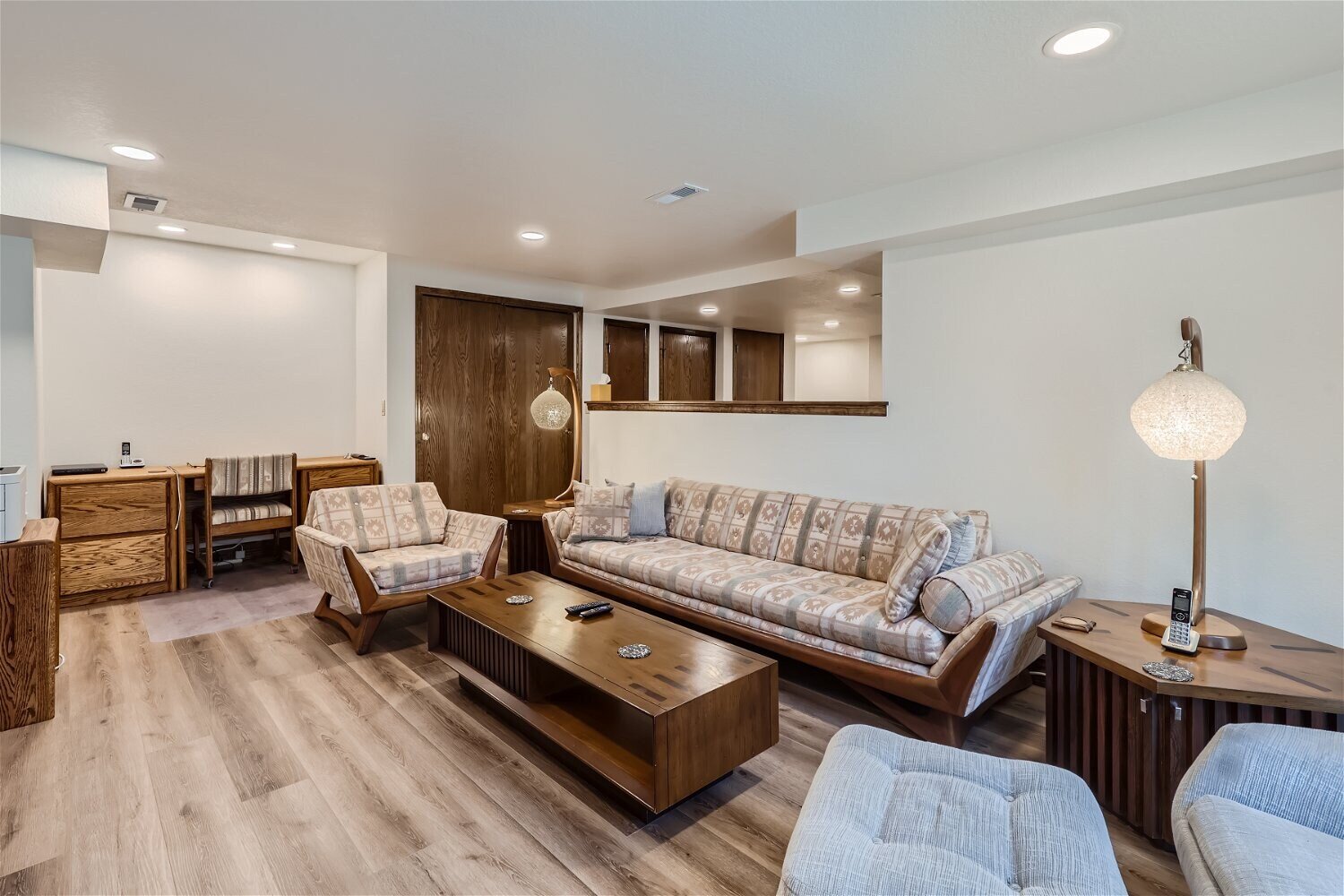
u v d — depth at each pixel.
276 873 1.73
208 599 4.10
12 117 2.31
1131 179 2.42
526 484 5.85
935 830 1.27
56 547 2.61
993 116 2.33
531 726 2.36
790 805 2.07
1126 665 1.87
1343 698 1.65
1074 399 2.82
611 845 1.86
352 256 5.20
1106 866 1.16
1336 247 2.22
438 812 2.00
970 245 3.10
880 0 1.65
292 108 2.24
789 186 3.08
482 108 2.25
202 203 3.33
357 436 5.58
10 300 2.96
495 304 5.58
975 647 2.22
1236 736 1.35
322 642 3.40
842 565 3.25
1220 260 2.45
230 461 4.32
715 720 2.00
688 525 4.06
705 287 5.16
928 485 3.29
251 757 2.29
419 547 3.89
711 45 1.86
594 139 2.52
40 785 2.11
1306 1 1.65
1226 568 2.47
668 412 4.71
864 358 8.62
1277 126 2.14
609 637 2.45
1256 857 1.08
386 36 1.80
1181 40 1.85
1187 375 2.04
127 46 1.84
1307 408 2.29
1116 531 2.73
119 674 2.97
